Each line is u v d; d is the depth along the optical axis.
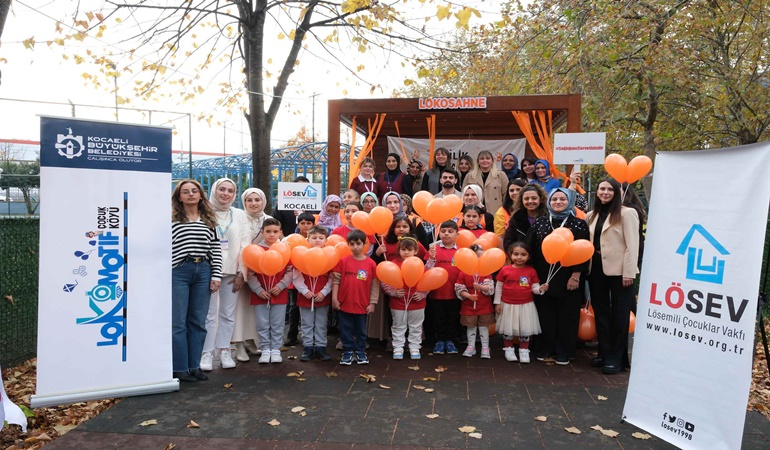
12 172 9.97
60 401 4.17
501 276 5.62
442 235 5.82
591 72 10.67
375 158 10.66
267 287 5.38
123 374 4.43
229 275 5.23
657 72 10.30
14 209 9.55
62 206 4.21
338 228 6.16
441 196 6.71
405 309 5.58
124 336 4.44
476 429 3.79
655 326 3.58
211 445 3.55
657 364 3.56
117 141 4.38
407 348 6.02
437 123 9.41
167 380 4.59
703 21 10.30
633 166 5.52
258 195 5.62
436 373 5.13
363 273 5.37
